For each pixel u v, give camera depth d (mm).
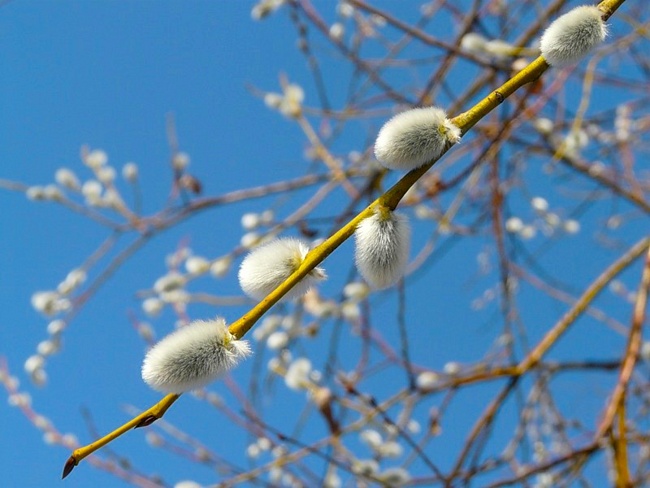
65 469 371
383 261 387
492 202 755
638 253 674
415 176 387
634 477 710
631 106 827
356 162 769
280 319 768
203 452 705
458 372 733
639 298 626
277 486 685
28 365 771
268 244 394
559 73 716
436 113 383
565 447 731
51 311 779
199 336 375
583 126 821
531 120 767
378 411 628
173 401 378
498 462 643
